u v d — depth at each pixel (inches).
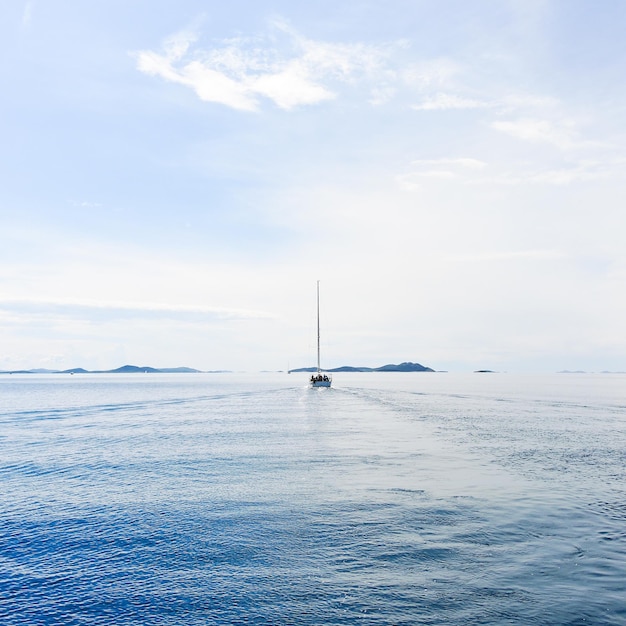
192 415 2324.1
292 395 4057.6
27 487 888.3
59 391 5378.9
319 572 508.1
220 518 689.0
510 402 3110.2
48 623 420.5
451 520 666.8
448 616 417.1
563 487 847.1
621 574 493.7
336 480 909.8
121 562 542.6
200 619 422.3
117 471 1022.4
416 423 1878.7
